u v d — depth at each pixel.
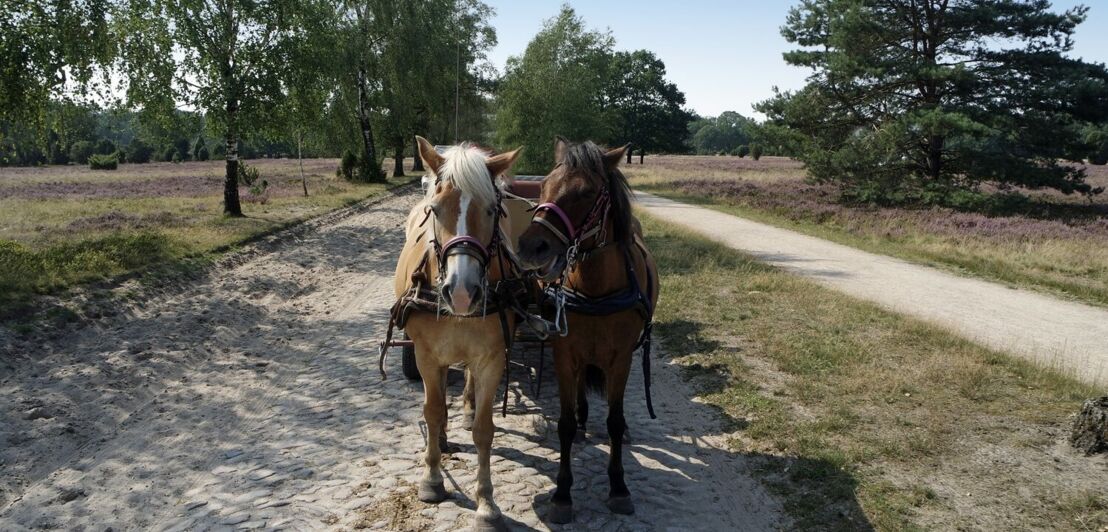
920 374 6.37
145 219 17.50
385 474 4.53
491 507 3.81
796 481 4.44
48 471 4.77
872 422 5.29
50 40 11.83
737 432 5.25
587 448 5.01
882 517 3.94
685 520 4.02
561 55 36.59
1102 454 4.53
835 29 24.56
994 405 5.60
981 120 22.45
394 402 5.94
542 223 3.53
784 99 27.22
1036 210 22.11
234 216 18.41
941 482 4.33
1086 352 7.38
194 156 74.19
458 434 5.20
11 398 5.80
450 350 3.86
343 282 12.02
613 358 4.07
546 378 6.46
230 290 10.58
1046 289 11.06
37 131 13.12
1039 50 22.64
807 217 21.14
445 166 3.64
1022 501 4.07
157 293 9.73
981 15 22.28
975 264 13.03
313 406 5.96
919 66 22.69
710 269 11.88
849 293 10.42
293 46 17.72
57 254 10.64
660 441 5.14
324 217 20.23
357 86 32.88
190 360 7.34
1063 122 22.12
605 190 3.78
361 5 32.12
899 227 18.31
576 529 3.88
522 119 36.66
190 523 3.96
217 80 17.09
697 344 7.54
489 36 41.62
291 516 3.99
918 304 9.78
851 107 25.80
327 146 33.94
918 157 25.89
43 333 7.34
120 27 15.12
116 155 55.19
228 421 5.69
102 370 6.62
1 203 23.06
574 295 3.93
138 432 5.45
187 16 16.33
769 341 7.51
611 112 47.75
